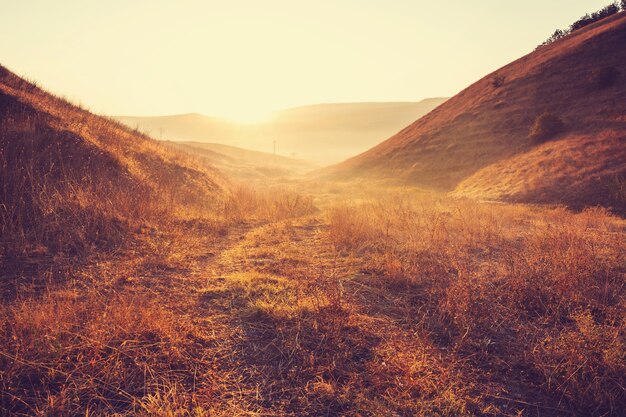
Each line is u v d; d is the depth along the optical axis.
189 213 9.46
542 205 20.17
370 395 2.71
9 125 8.34
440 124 42.81
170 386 2.66
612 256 6.23
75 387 2.56
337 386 2.80
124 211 7.35
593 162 22.34
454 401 2.63
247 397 2.63
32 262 4.83
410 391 2.75
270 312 3.90
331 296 4.07
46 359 2.73
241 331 3.57
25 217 6.03
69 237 5.72
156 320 3.38
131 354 2.95
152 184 10.15
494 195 23.47
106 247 5.80
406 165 38.72
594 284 4.91
